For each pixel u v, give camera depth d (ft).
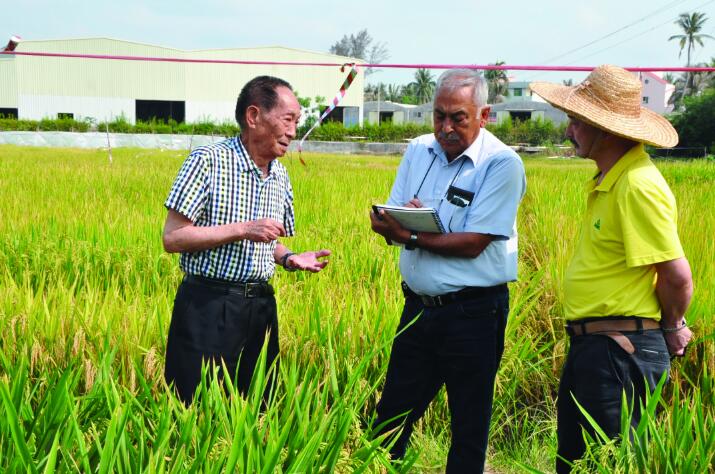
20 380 10.39
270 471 9.13
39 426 10.31
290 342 15.69
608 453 10.32
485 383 12.96
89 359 14.73
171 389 12.96
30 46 181.47
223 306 12.85
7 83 184.34
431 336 13.17
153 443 10.00
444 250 12.64
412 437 15.21
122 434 9.34
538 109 240.53
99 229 28.60
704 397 14.85
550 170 79.92
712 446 10.71
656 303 11.55
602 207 11.60
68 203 37.81
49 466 8.47
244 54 193.16
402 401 13.58
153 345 15.85
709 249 22.88
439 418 15.87
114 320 16.34
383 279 21.39
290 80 195.11
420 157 13.76
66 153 103.24
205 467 9.32
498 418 15.92
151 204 39.75
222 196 12.75
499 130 194.90
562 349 17.84
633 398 11.27
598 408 11.56
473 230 12.54
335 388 11.62
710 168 71.97
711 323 17.03
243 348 13.24
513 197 12.64
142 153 110.11
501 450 15.52
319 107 128.16
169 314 17.22
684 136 154.40
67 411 10.25
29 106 182.91
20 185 47.78
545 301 20.06
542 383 17.37
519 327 19.13
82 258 24.23
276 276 21.65
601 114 11.31
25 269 23.24
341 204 40.73
